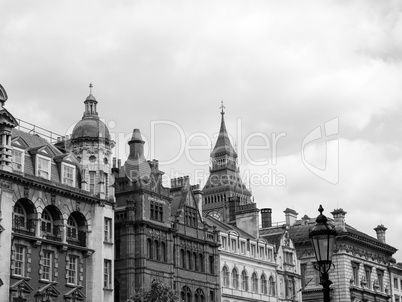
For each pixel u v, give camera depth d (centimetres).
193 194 10138
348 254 13150
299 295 11856
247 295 10656
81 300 7906
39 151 7800
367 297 13425
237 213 11862
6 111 7319
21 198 7419
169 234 9238
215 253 10138
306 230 13275
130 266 8625
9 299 7031
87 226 8150
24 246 7356
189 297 9444
